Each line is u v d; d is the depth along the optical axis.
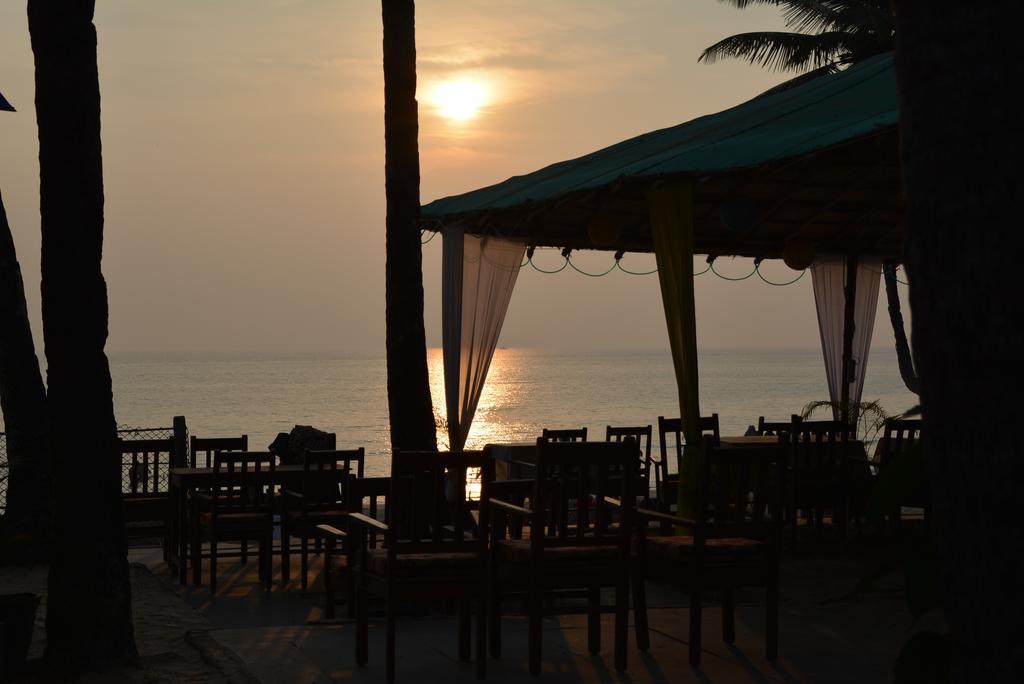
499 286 12.20
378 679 5.32
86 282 5.72
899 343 24.17
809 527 10.60
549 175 12.03
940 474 1.54
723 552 5.66
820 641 6.13
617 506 5.89
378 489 6.50
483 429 44.41
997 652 1.48
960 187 1.49
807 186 11.12
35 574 9.32
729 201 10.07
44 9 5.66
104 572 5.70
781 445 5.73
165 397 83.44
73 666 5.59
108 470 5.77
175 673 5.57
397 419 8.22
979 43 1.48
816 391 82.38
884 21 20.84
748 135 9.52
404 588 5.31
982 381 1.47
